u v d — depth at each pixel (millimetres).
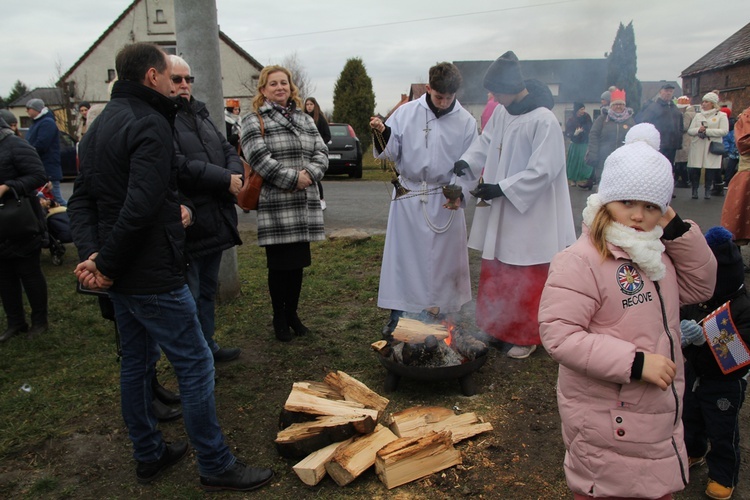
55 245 6770
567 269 1908
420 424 2947
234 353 3957
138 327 2512
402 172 4199
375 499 2531
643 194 1785
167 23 34406
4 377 3770
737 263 2396
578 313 1863
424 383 3561
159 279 2320
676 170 12203
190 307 2418
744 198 5500
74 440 3047
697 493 2574
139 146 2186
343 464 2594
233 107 8273
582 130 11367
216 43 4707
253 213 10461
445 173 4121
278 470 2750
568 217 3848
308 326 4555
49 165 7691
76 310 5117
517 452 2842
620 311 1862
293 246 4039
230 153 3701
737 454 2479
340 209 10266
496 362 3850
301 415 2949
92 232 2375
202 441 2521
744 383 2477
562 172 3777
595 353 1791
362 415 2828
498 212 3816
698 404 2523
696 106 12586
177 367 2453
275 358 3967
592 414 1879
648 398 1829
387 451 2607
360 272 6066
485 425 2984
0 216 4180
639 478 1843
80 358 4086
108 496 2604
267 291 5445
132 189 2160
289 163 3936
